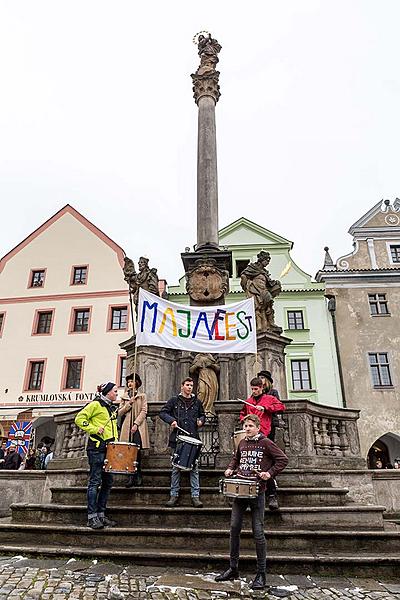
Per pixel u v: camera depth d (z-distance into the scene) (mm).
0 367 27375
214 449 8734
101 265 29500
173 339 9062
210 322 9234
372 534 5832
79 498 7188
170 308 9266
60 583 4680
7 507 9047
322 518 6414
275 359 10703
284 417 8453
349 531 5988
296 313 26875
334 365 25250
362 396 24500
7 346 27922
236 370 10773
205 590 4660
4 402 26312
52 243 30734
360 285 26891
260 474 5066
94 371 26547
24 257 30547
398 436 23656
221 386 10609
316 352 25594
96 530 6031
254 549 5852
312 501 6957
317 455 8359
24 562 5406
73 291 28953
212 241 12805
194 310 9312
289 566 5367
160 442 8703
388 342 25547
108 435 6594
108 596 4359
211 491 6988
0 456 13047
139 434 7730
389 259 27484
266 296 10930
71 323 28047
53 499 7320
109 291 28547
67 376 26797
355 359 25297
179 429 6949
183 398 7281
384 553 5715
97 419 6543
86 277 29250
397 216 28422
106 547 5910
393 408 24156
